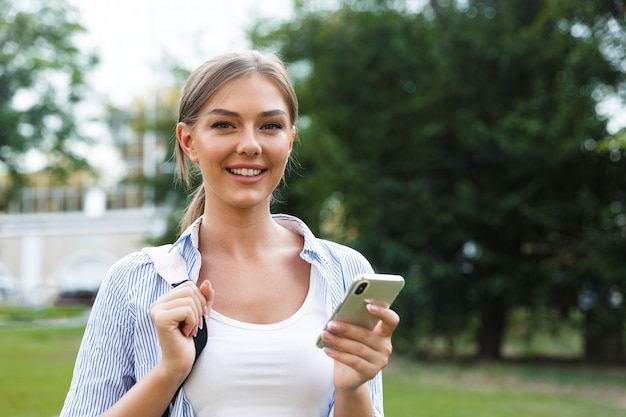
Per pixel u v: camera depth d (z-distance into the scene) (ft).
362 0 49.85
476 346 54.90
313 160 46.50
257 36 52.26
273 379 6.19
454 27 46.88
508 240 46.75
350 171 45.34
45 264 120.47
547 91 44.83
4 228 120.98
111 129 71.92
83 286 99.35
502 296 47.24
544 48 44.60
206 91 6.47
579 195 43.91
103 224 119.24
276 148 6.49
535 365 45.57
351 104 49.65
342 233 47.47
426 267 45.37
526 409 28.60
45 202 121.19
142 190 61.82
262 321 6.44
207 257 6.72
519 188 46.73
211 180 6.53
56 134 64.95
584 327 46.14
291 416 6.23
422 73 47.55
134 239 118.42
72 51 65.87
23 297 96.63
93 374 6.39
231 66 6.48
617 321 43.98
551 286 45.09
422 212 45.83
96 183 70.95
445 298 47.57
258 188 6.49
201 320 6.10
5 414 25.08
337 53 48.01
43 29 65.00
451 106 47.21
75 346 51.31
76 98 65.67
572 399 31.83
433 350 53.47
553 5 42.04
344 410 6.22
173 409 6.12
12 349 48.80
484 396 32.32
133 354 6.47
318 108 48.98
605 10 41.55
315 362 6.32
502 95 47.03
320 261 6.68
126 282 6.51
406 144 48.91
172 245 6.81
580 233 45.11
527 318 48.24
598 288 44.86
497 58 45.98
